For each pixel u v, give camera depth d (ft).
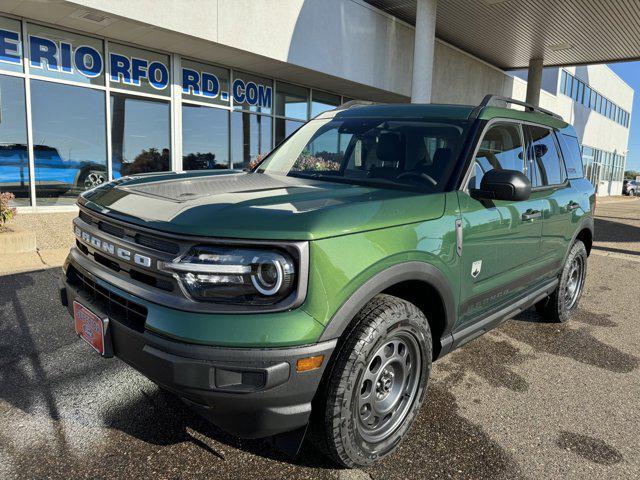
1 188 28.27
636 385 11.33
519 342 13.83
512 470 7.95
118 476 7.39
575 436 9.05
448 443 8.63
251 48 34.14
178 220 6.61
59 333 12.66
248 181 9.32
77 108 30.81
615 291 20.39
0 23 27.07
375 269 7.02
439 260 8.22
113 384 10.22
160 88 34.63
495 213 9.78
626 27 48.11
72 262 8.73
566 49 57.26
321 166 10.82
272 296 6.27
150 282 6.88
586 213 14.97
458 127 10.07
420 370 8.35
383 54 45.73
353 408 7.07
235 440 8.45
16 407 9.22
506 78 68.23
